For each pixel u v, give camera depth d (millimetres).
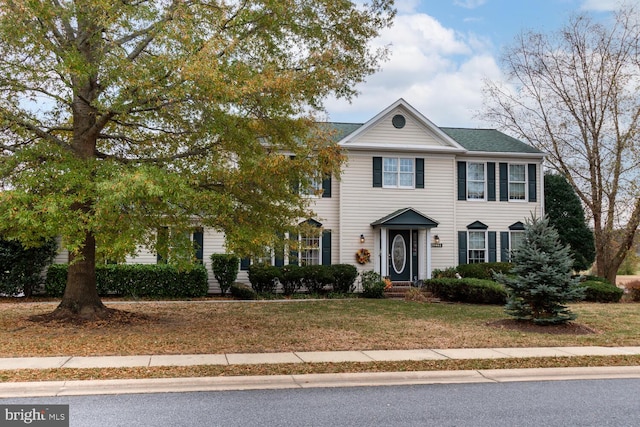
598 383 8828
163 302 18984
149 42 12250
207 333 12398
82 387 7961
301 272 21828
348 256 23469
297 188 13336
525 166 25609
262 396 7730
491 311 17438
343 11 13062
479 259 24938
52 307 16625
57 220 10094
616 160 24750
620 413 6980
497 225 25078
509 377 9211
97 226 10312
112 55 11133
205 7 11367
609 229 24953
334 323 14297
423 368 9422
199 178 12289
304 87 11992
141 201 10672
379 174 23875
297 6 12531
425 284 22359
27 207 10469
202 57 10211
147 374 8539
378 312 16797
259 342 11383
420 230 24188
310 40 12961
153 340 11367
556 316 14258
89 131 12719
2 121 11297
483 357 10344
